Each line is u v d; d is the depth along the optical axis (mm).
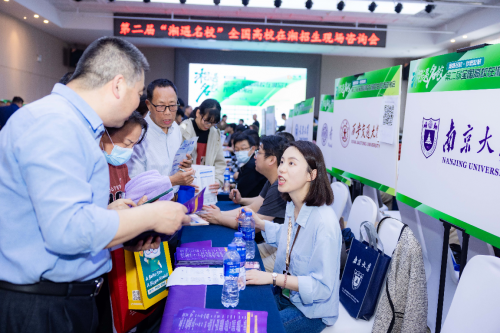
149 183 1488
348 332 1569
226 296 1301
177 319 1118
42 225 786
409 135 2053
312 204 1526
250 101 12164
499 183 1424
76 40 11258
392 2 7785
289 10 8555
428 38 9984
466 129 1612
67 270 945
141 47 12094
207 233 2057
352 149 3018
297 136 5375
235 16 9133
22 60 9078
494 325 1163
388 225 1770
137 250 1199
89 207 821
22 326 944
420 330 1504
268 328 1119
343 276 1753
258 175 3232
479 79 1540
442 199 1755
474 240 1923
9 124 869
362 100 2822
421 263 1524
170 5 8469
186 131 3303
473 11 8461
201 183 2383
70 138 848
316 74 12227
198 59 11961
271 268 2064
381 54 11867
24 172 804
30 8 8039
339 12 8586
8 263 925
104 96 967
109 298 1508
